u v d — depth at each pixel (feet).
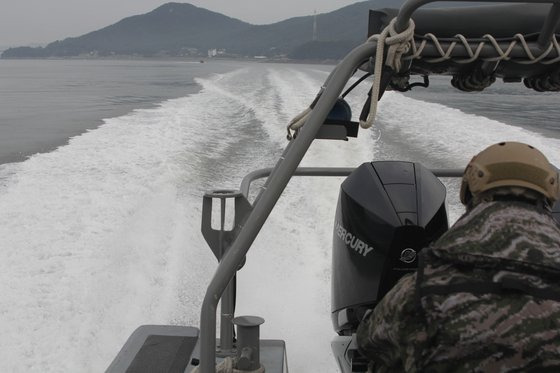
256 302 12.59
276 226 17.06
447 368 3.09
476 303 3.06
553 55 4.31
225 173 24.68
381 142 30.83
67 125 44.11
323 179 21.15
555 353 2.94
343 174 7.29
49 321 11.41
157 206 19.12
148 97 72.13
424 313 3.17
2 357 10.12
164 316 11.91
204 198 5.12
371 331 3.64
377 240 6.57
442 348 3.09
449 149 29.50
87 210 18.34
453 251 3.22
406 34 3.97
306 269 14.33
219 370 5.38
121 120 41.86
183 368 6.18
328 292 13.03
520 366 2.96
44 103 68.03
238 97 57.52
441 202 6.79
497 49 4.26
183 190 21.48
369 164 7.20
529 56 4.28
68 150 28.78
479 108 53.21
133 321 11.64
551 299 3.01
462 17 4.39
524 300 3.01
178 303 12.50
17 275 13.44
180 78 125.59
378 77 4.03
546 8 4.35
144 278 13.58
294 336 11.17
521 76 4.86
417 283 3.26
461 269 3.19
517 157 3.38
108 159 26.23
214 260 15.17
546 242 3.14
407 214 6.54
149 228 16.90
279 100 52.42
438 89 76.95
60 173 23.66
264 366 5.89
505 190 3.36
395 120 38.22
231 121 40.09
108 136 33.65
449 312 3.10
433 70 4.73
